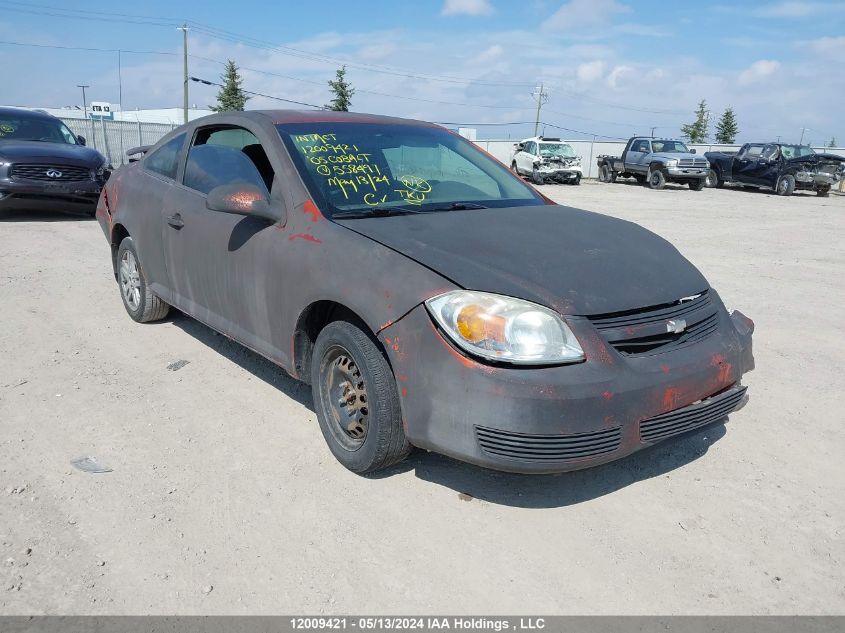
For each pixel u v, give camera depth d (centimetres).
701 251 1088
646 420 285
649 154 2925
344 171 380
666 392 289
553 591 261
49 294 643
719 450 376
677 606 254
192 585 257
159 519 296
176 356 489
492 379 269
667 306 310
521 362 270
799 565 279
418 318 287
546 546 287
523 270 297
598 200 2238
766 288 798
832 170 2628
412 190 387
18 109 1247
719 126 8781
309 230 346
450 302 280
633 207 1980
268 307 369
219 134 448
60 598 248
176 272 464
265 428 382
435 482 333
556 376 270
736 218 1688
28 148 1091
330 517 302
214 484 325
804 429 405
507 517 307
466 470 345
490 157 468
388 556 278
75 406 404
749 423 412
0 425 376
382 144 416
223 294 411
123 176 552
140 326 554
